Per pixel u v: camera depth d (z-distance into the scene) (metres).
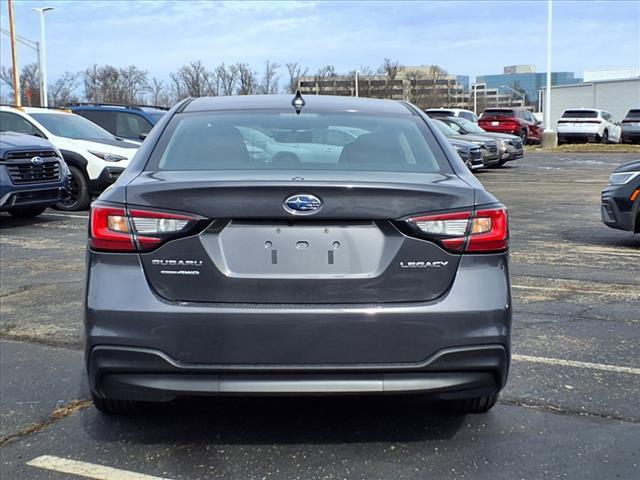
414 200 3.11
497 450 3.46
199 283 3.08
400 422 3.77
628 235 10.01
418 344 3.07
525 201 14.20
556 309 5.96
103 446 3.54
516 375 4.42
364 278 3.08
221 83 53.25
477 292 3.13
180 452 3.46
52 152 11.02
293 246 3.08
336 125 3.96
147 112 16.05
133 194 3.16
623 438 3.59
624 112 49.12
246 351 3.04
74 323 5.65
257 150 3.70
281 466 3.31
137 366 3.08
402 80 70.00
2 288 6.82
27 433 3.70
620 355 4.80
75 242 9.41
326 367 3.05
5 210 10.83
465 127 22.81
